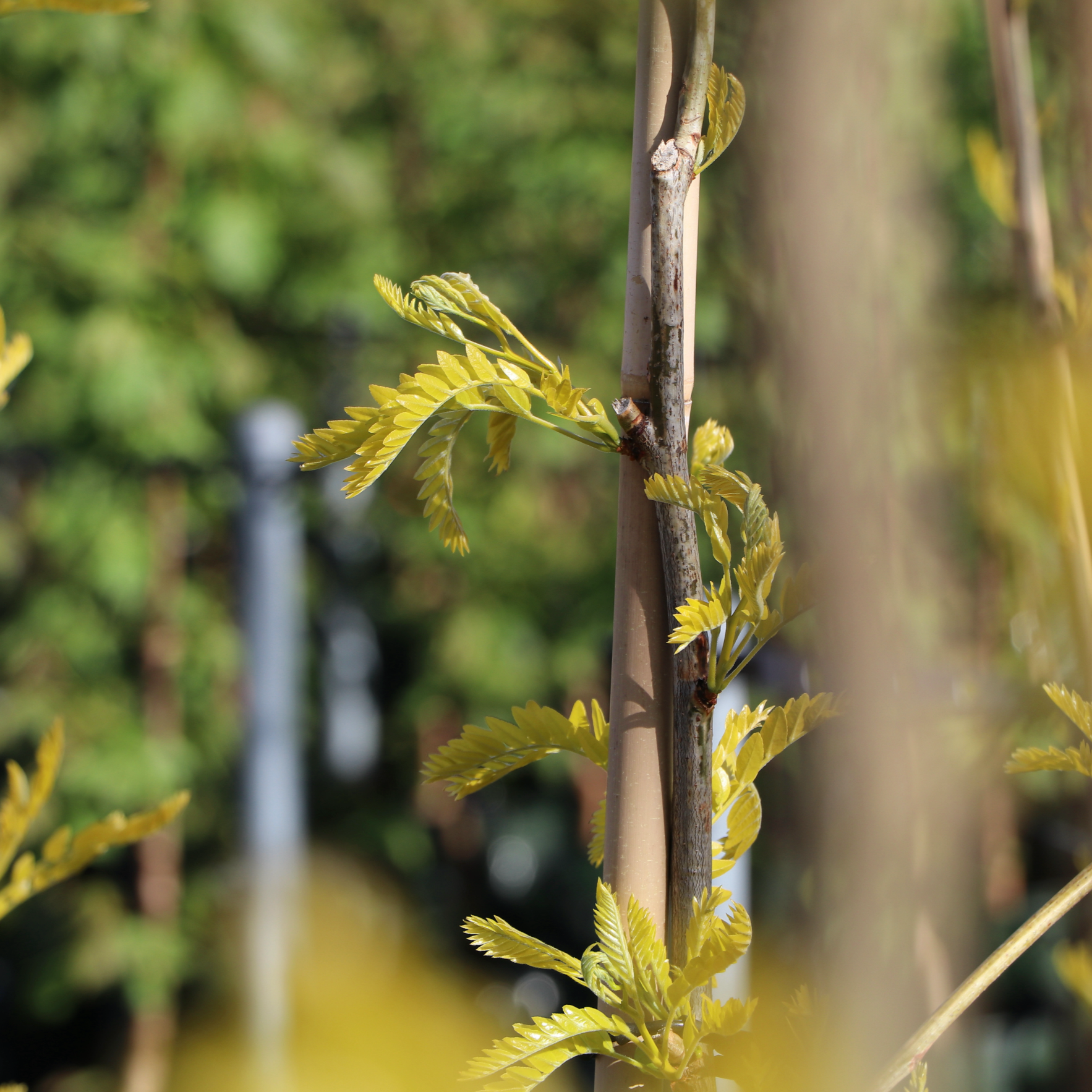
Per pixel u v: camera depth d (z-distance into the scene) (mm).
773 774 2566
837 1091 1492
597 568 9320
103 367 8242
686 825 1472
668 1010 1456
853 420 1688
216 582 9641
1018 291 1532
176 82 8430
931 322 1686
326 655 10422
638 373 1483
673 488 1457
